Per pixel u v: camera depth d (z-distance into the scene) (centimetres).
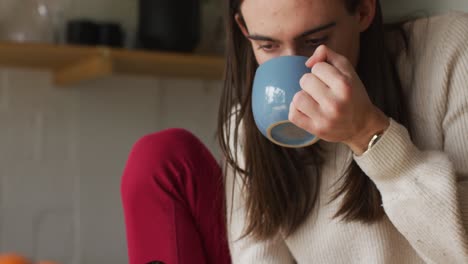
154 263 115
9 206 196
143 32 188
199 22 193
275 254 112
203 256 117
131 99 208
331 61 82
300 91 82
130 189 114
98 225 206
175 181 113
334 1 86
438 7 162
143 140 116
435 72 96
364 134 85
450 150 93
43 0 183
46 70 198
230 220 114
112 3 204
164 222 114
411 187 85
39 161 199
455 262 89
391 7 180
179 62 178
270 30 87
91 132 204
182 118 213
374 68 98
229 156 109
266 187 106
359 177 98
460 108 93
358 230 102
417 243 89
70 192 202
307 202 106
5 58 175
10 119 195
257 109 88
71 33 183
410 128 99
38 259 199
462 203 87
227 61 108
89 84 203
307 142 89
